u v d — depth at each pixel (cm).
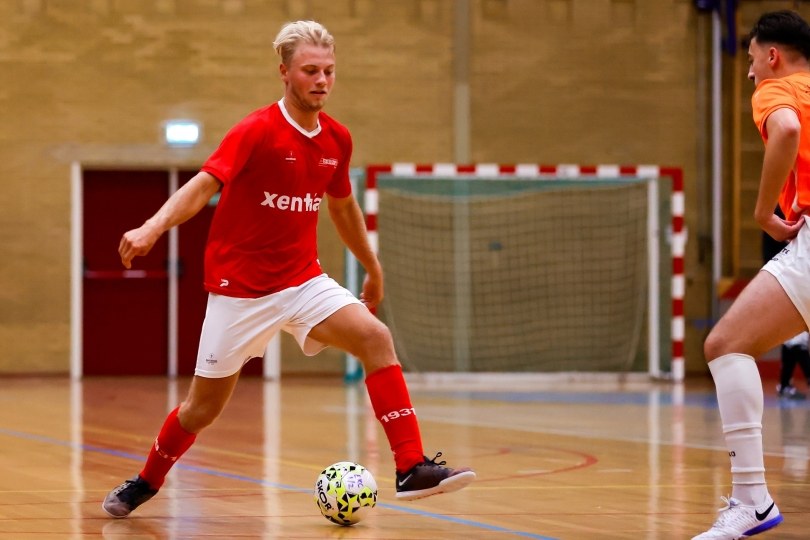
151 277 4588
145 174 4572
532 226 4641
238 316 1296
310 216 1310
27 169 4444
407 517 1364
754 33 1220
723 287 4622
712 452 2111
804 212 1146
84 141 4462
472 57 4603
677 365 4309
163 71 4488
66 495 1548
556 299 4647
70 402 3303
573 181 4644
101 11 4456
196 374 1325
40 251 4462
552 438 2367
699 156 4694
